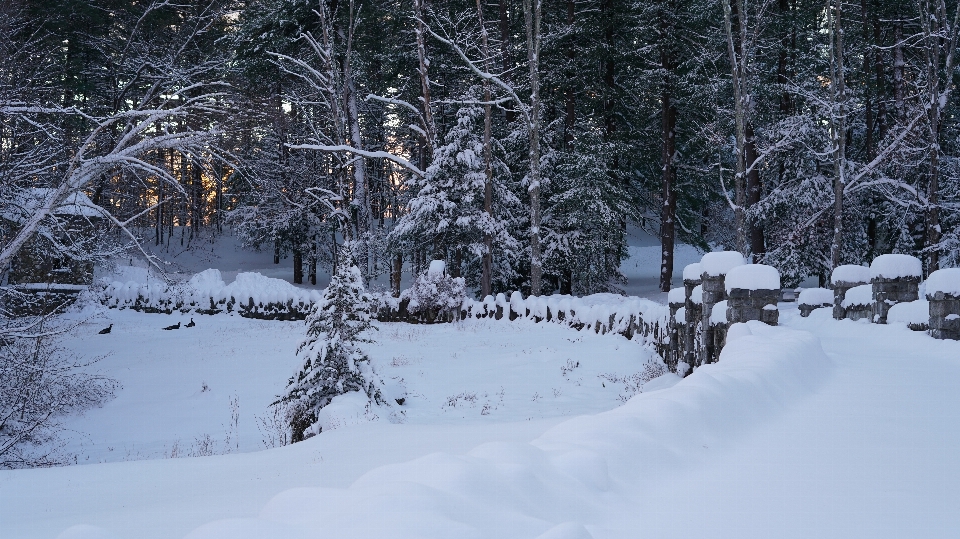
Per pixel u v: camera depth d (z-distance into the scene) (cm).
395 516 284
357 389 1225
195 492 607
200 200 4809
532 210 3041
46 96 1738
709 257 1349
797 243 3184
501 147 3322
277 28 3384
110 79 3266
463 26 3584
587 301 2825
